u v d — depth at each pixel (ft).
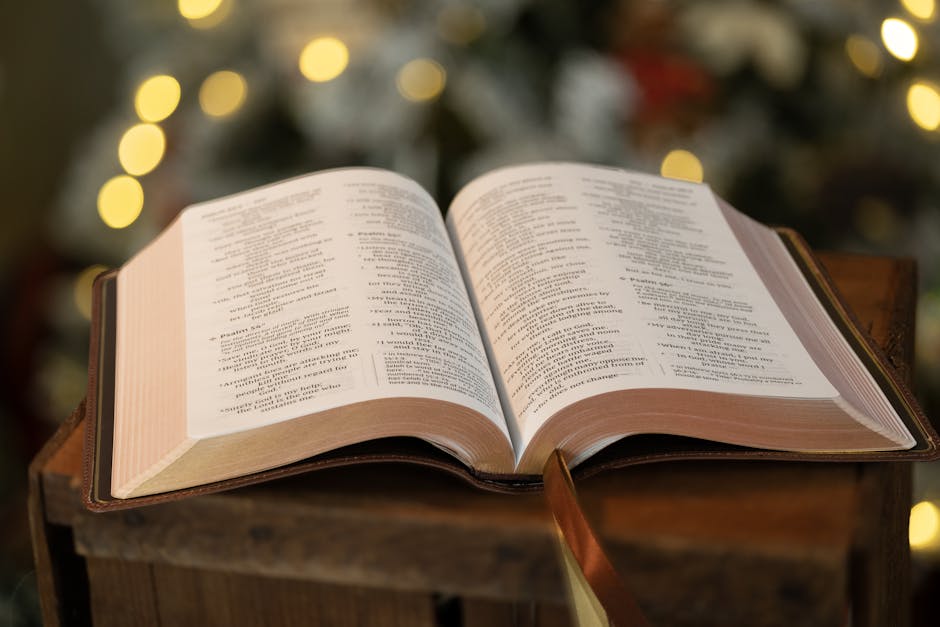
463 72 3.95
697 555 1.92
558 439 1.99
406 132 3.98
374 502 2.01
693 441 2.06
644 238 2.27
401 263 2.17
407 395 1.95
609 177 2.40
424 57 3.95
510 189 2.35
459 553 2.00
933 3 3.92
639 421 1.99
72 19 5.86
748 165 4.06
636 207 2.34
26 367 4.96
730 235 2.33
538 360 2.06
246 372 2.02
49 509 2.08
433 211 2.34
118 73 6.03
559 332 2.08
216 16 4.43
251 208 2.32
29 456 4.82
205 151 4.21
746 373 2.05
